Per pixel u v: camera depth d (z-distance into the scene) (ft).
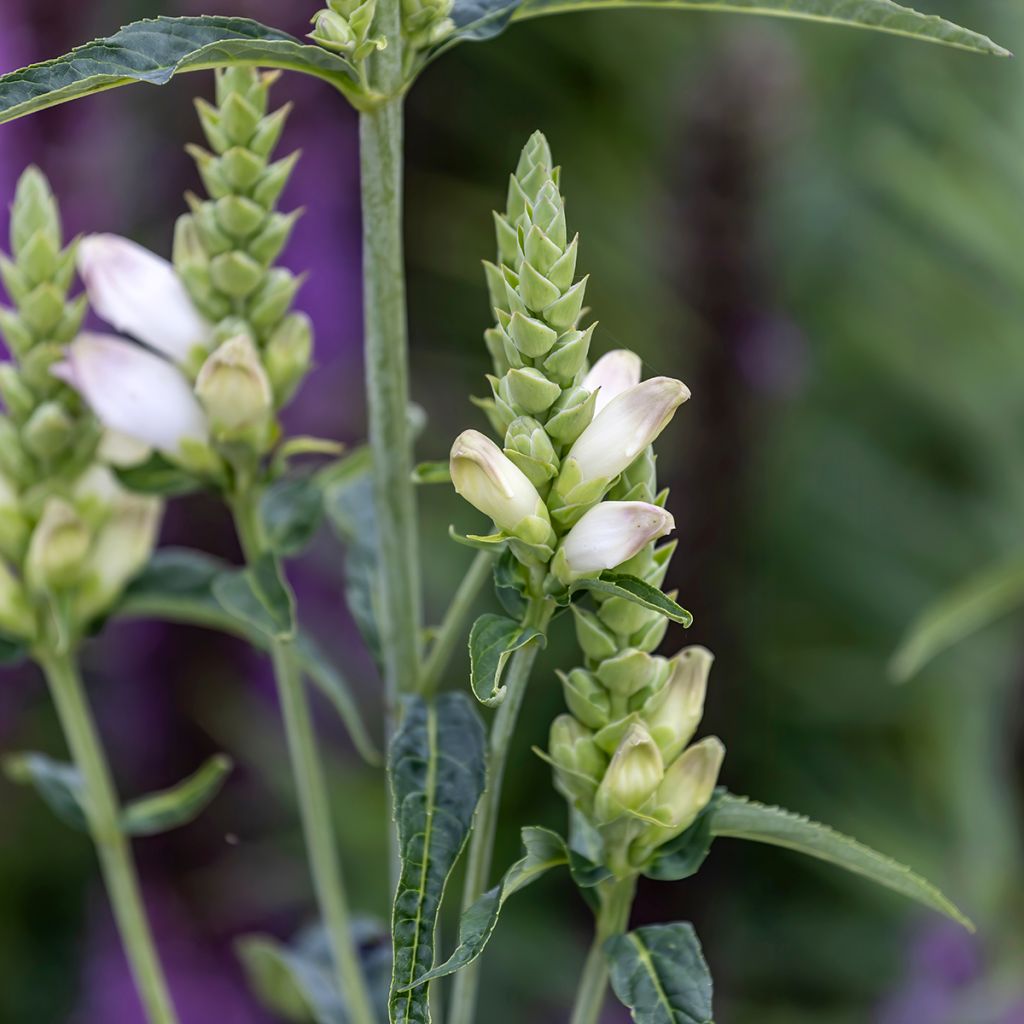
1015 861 4.58
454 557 5.24
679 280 4.52
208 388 2.83
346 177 4.98
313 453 5.10
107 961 4.65
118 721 4.66
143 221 4.87
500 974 4.68
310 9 4.32
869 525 5.25
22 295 2.93
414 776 2.69
